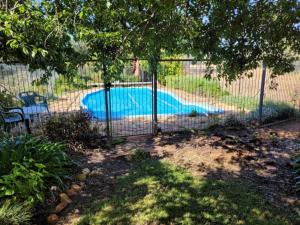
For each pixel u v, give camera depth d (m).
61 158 4.36
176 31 2.83
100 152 5.34
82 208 3.43
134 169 4.55
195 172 4.39
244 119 7.61
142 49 3.01
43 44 2.85
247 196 3.65
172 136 6.34
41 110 6.49
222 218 3.18
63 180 4.00
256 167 4.57
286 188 3.87
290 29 3.31
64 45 3.15
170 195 3.68
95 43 3.19
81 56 3.22
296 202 3.51
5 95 4.80
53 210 3.32
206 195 3.68
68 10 2.87
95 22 3.08
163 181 4.09
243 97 9.41
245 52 3.74
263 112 7.79
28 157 3.86
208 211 3.32
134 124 7.46
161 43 2.96
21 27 2.68
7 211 2.86
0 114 4.65
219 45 3.60
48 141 4.78
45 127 5.48
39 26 2.73
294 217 3.20
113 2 2.70
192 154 5.14
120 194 3.74
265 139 6.09
